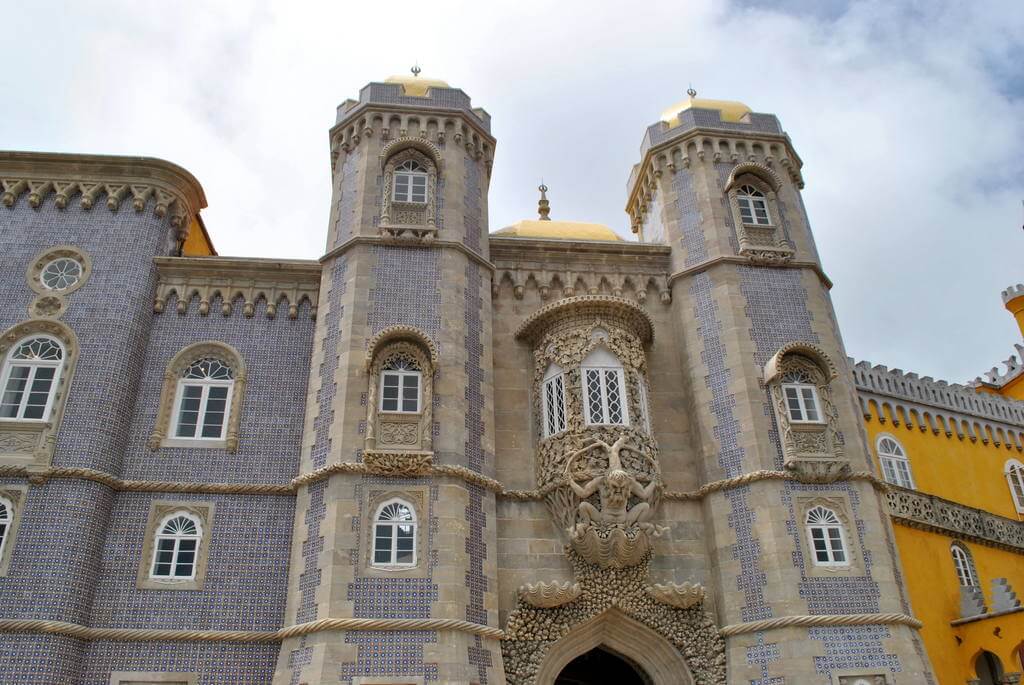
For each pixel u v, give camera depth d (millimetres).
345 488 18062
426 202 22641
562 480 19484
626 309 21781
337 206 23297
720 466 20438
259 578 18656
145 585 18188
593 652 22547
